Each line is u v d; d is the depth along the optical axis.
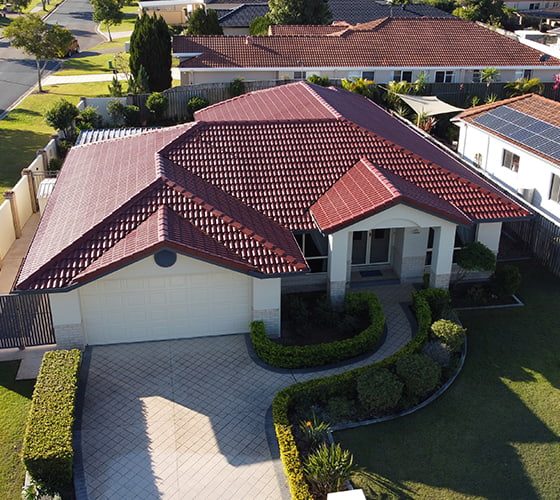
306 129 26.55
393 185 22.88
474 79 52.53
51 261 19.69
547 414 18.77
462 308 24.17
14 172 36.25
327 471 15.46
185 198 21.89
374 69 49.94
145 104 46.16
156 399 18.89
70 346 20.92
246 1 81.81
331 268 22.80
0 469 16.70
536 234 27.83
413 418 18.44
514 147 31.80
